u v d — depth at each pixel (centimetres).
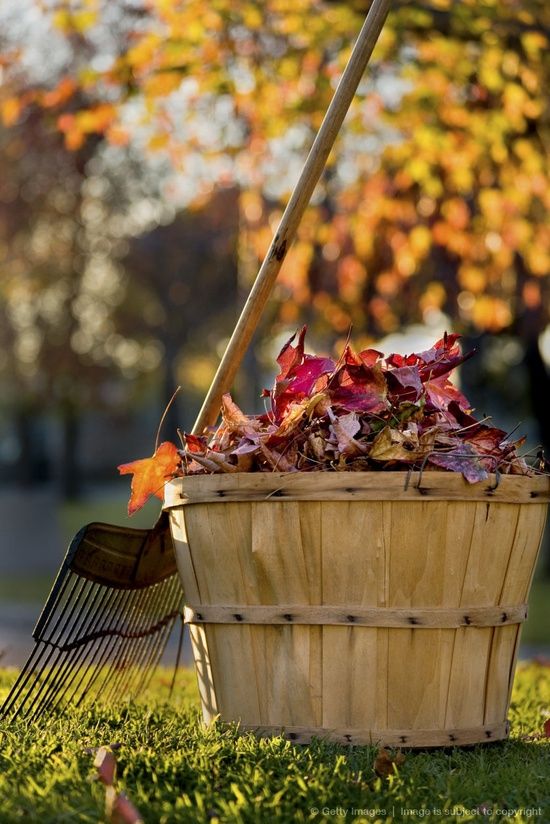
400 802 309
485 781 334
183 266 2794
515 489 372
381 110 830
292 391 394
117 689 470
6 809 295
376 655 361
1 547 2352
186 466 407
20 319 3144
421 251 909
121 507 3622
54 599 408
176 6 757
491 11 733
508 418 2445
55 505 3803
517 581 388
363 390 381
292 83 816
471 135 827
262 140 837
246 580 370
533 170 833
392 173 913
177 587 477
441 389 407
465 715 375
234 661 377
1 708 408
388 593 358
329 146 425
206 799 305
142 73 771
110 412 4050
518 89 777
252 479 363
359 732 362
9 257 2688
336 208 969
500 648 386
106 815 288
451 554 360
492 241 905
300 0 784
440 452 367
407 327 1335
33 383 3394
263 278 426
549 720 418
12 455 5762
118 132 810
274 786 315
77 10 789
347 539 356
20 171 2159
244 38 796
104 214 2577
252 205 909
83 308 3030
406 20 753
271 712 371
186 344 3192
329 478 355
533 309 1181
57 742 366
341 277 970
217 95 809
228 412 402
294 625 365
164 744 365
